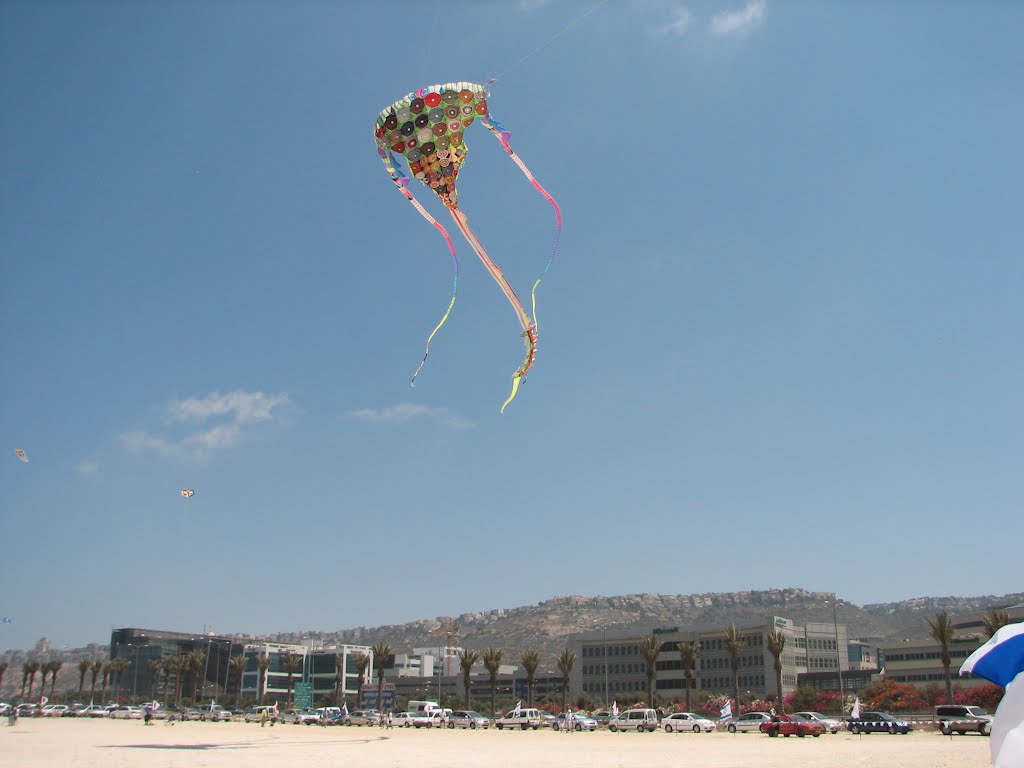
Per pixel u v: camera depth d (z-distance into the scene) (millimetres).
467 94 25922
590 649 186750
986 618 87562
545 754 50000
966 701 99812
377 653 132375
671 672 174875
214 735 75250
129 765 42156
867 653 190625
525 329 28266
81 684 178375
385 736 74562
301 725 103625
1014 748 8680
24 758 46438
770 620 165375
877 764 41156
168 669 174875
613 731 84375
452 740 67500
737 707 105875
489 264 29031
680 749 54688
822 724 72250
